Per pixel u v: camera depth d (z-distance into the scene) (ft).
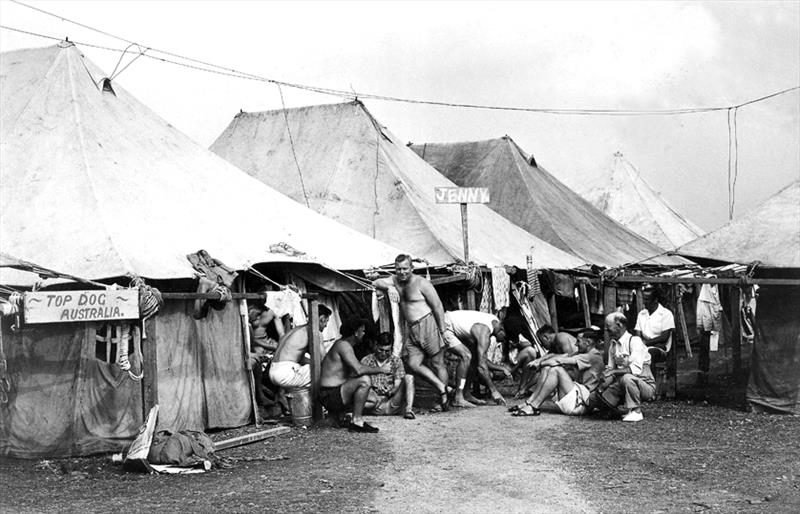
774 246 41.98
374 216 67.77
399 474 28.40
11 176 42.80
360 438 35.47
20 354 33.83
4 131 45.52
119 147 46.60
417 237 64.90
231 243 44.73
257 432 36.65
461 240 67.31
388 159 72.23
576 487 26.20
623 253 92.48
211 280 37.14
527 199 90.99
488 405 44.24
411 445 33.58
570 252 85.87
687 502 24.31
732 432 35.42
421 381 46.06
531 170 98.07
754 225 44.14
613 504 24.17
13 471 30.81
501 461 30.14
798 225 43.21
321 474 28.58
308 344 39.68
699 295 53.26
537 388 40.73
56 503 25.50
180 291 39.11
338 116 77.10
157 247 39.47
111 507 24.75
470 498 25.07
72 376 33.55
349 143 74.23
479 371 44.80
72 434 33.32
